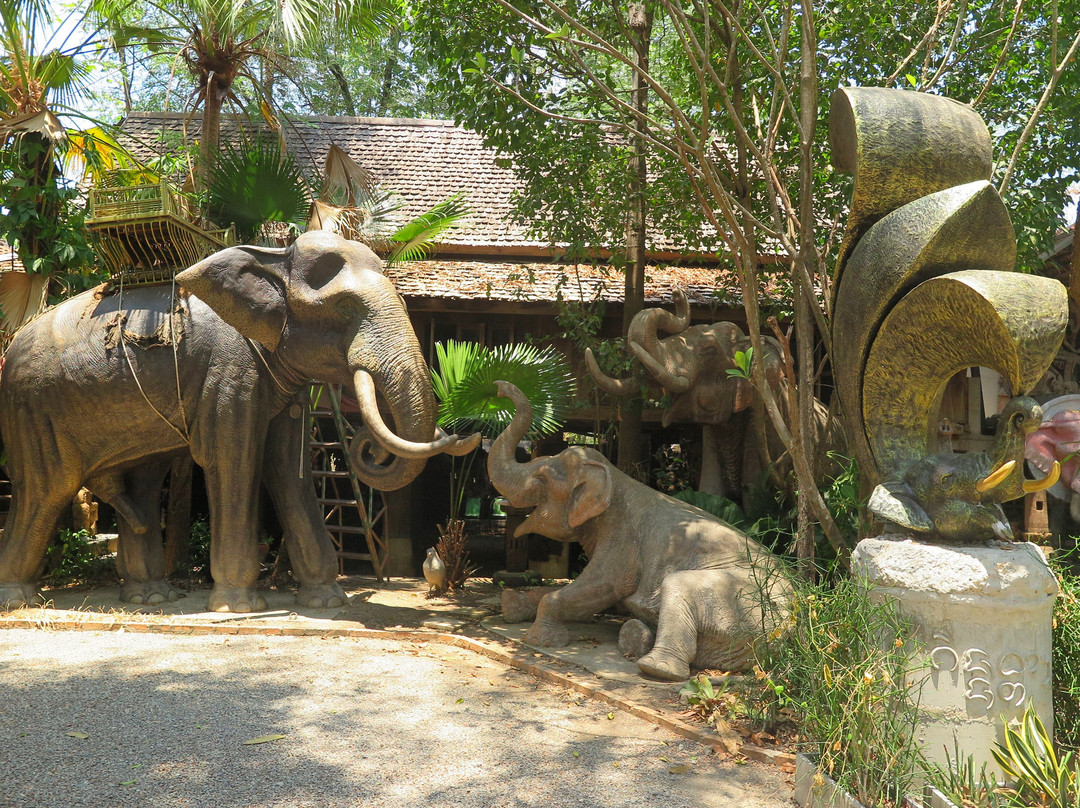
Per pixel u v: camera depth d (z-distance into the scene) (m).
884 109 4.22
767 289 9.70
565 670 5.90
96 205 7.55
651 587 6.34
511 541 9.91
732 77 7.70
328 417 10.51
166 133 13.31
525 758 4.40
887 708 3.63
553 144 8.75
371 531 9.45
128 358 7.30
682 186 8.92
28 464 7.48
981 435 9.22
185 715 4.86
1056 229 8.58
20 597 7.36
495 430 8.66
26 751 4.28
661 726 4.88
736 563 6.16
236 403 7.27
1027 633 3.68
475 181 12.84
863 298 4.10
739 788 4.08
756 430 8.41
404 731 4.74
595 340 9.69
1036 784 3.40
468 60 8.20
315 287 7.17
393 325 6.99
